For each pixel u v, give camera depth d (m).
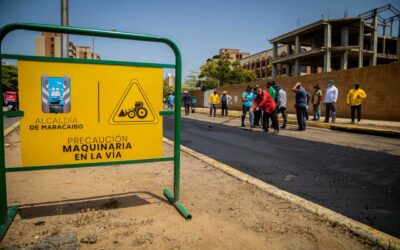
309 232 2.86
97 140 3.14
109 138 3.19
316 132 11.53
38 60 2.85
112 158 3.22
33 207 3.28
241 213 3.27
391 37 47.84
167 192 3.74
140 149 3.33
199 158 6.14
